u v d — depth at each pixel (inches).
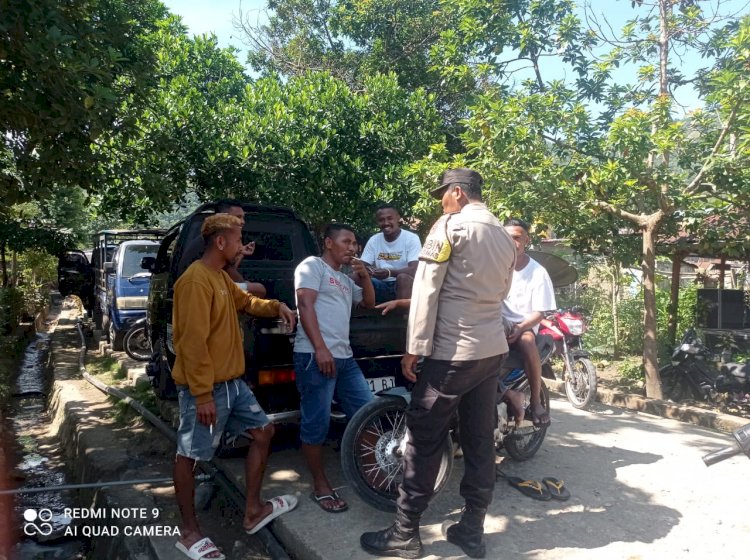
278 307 148.3
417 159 406.6
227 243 134.1
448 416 120.0
